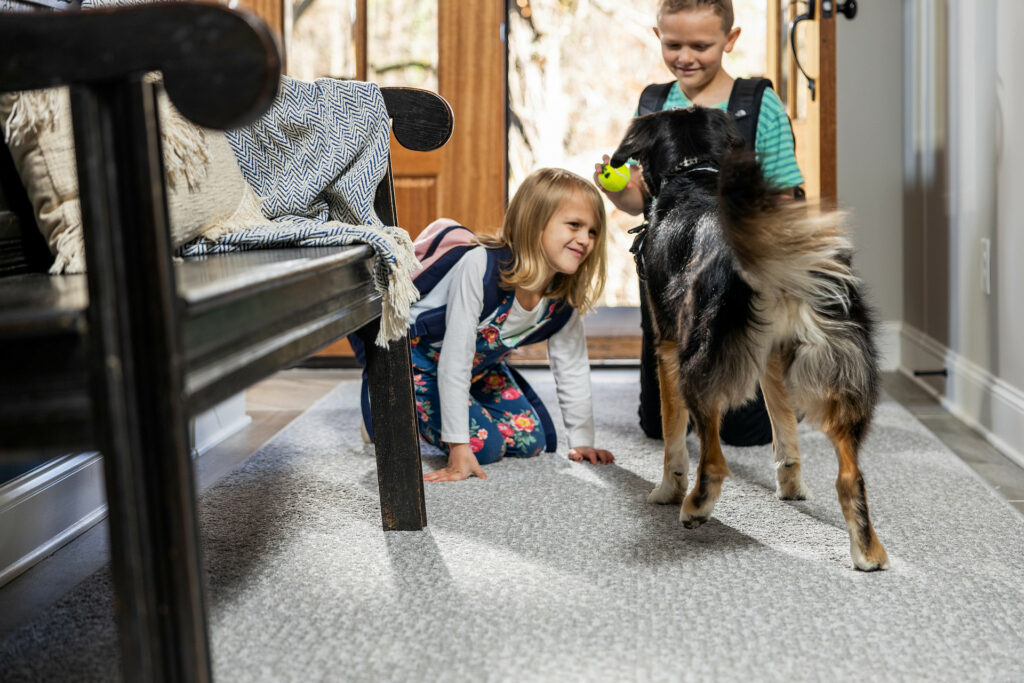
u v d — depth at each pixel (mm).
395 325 1534
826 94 2816
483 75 3564
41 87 759
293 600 1354
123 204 759
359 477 2057
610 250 4922
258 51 750
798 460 1833
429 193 3633
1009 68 2305
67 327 767
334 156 1624
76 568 1577
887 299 3514
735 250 1367
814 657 1158
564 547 1572
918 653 1169
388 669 1133
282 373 3602
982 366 2549
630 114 5145
